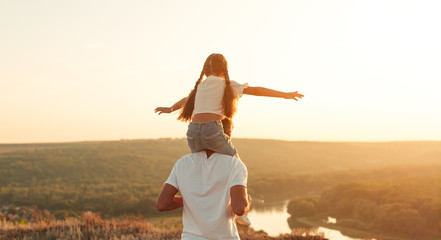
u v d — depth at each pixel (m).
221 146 3.30
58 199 135.12
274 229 98.31
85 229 8.78
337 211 129.38
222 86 3.37
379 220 109.62
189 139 3.39
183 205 3.42
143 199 126.19
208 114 3.34
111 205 125.06
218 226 3.22
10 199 135.00
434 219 105.38
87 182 189.50
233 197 3.17
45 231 8.77
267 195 188.00
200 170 3.33
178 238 8.27
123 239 7.86
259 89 3.29
